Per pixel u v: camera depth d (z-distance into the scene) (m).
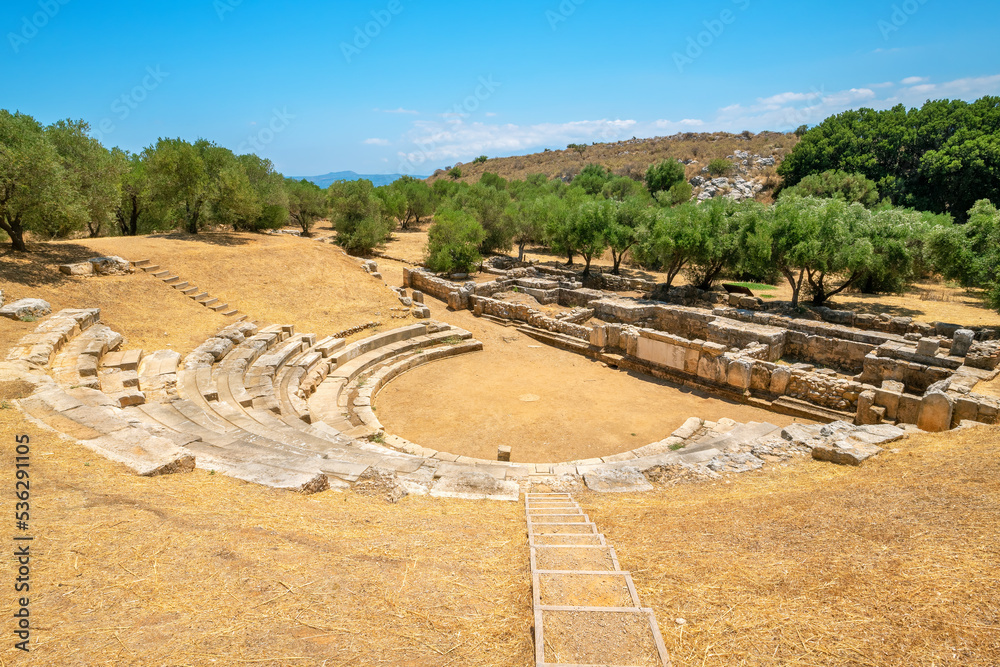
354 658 3.94
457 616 4.57
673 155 102.19
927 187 60.50
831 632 4.11
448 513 8.08
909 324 25.55
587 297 32.62
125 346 18.12
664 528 6.95
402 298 29.33
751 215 31.84
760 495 8.64
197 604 4.53
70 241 25.69
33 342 14.98
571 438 16.22
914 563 4.99
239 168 35.84
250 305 24.80
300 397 17.27
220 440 10.96
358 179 48.16
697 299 34.28
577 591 4.83
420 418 17.70
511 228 50.94
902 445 10.68
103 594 4.59
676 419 17.72
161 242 29.03
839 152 69.81
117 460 8.17
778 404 18.42
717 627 4.23
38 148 19.97
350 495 8.58
